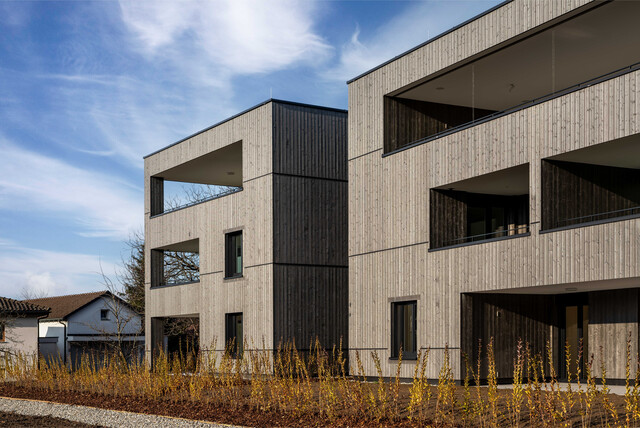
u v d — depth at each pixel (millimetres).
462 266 16094
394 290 17828
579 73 17250
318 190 21594
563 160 14727
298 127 21406
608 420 9953
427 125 19094
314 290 21234
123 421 13203
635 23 14305
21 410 15797
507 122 15211
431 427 10375
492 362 10641
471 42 15992
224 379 16875
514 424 10102
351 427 10898
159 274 27344
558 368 17422
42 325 40719
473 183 16625
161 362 18078
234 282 22328
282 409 12898
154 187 27641
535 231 14477
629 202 15578
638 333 15344
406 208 17641
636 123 12648
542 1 14375
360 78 19266
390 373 17750
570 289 15320
